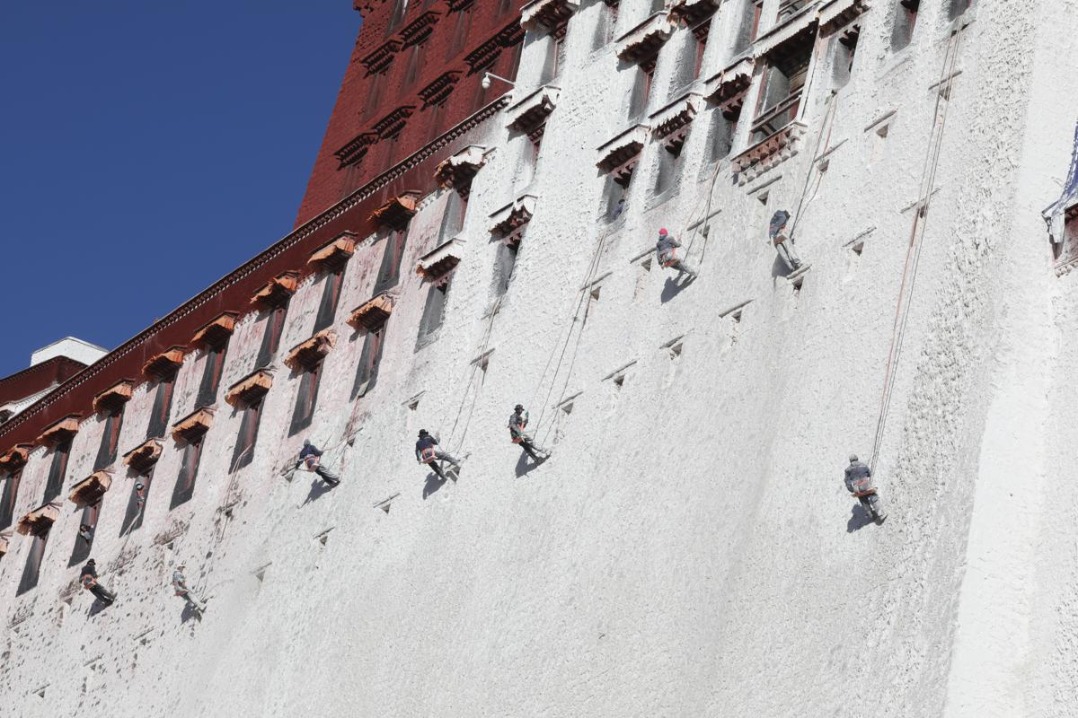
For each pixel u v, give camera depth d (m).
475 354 65.12
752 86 58.28
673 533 52.22
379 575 63.84
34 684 82.00
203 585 73.44
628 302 59.25
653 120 61.62
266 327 78.00
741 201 56.41
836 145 53.56
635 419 56.28
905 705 41.94
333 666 63.56
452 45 77.56
